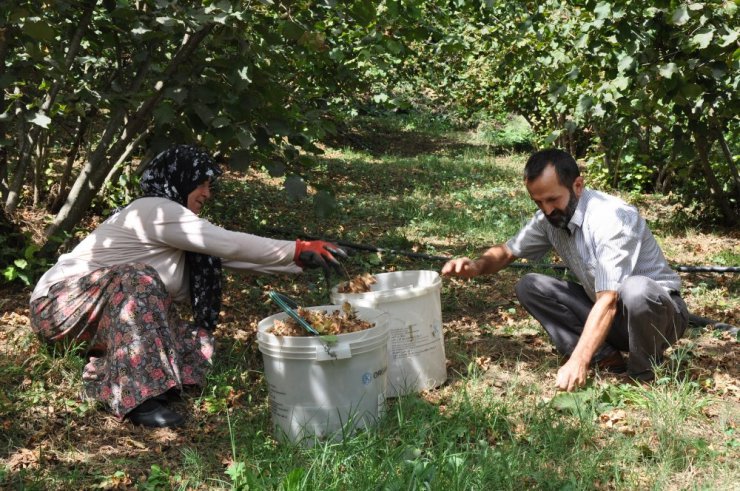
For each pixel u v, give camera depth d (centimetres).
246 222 841
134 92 519
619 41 663
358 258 711
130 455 343
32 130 622
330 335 338
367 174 1318
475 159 1617
